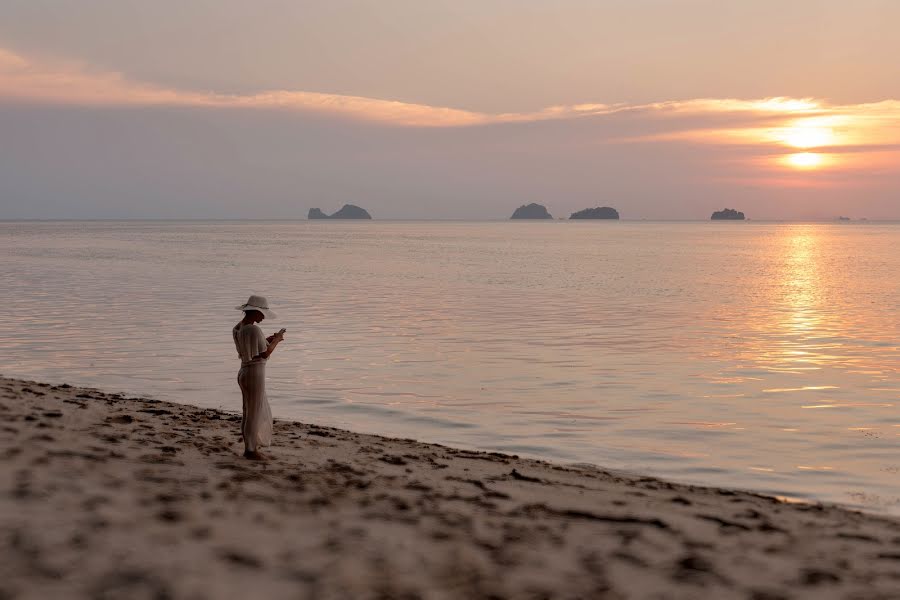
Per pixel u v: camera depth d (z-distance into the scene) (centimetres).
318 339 2478
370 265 6769
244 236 16850
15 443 808
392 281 5006
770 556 645
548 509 764
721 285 4800
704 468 1133
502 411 1514
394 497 759
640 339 2514
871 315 3244
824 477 1091
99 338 2411
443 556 597
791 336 2602
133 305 3419
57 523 579
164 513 628
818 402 1606
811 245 12738
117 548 546
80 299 3675
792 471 1121
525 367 2000
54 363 1981
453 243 12838
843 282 5044
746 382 1817
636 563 612
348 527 645
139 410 1280
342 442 1145
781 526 748
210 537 588
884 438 1311
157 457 834
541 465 1077
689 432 1353
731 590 566
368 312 3281
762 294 4194
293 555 571
